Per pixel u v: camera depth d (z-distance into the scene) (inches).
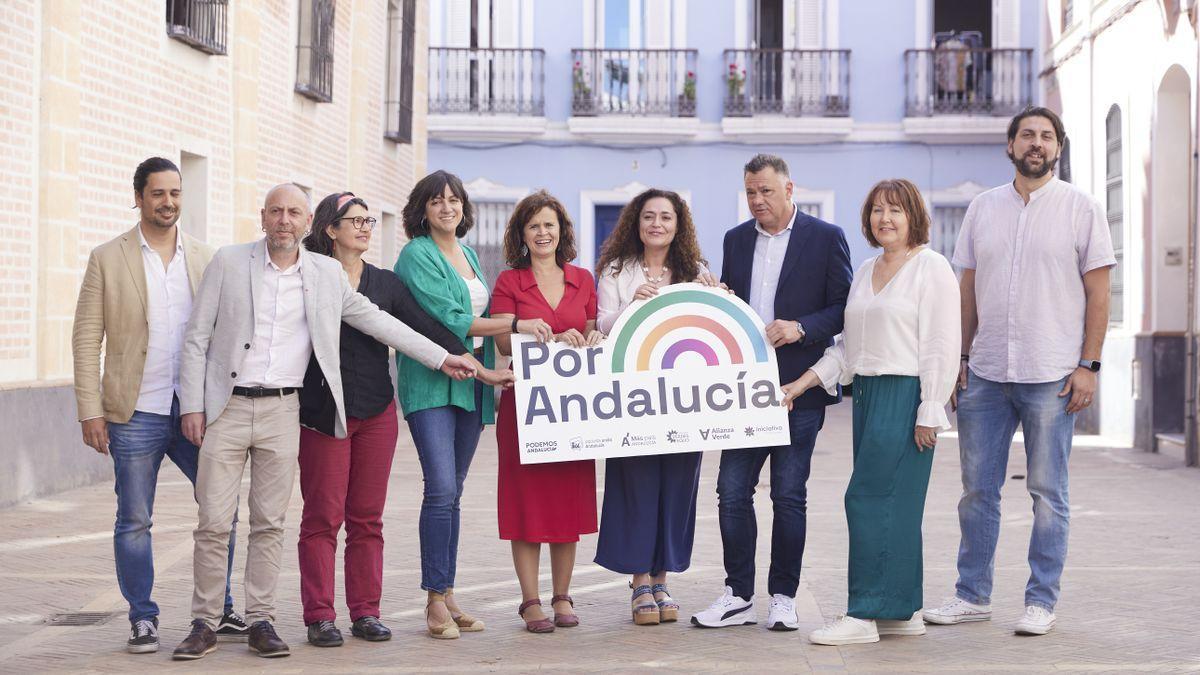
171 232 252.4
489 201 1038.4
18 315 428.8
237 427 243.0
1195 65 577.9
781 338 261.9
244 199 597.0
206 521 242.8
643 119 1017.5
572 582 315.0
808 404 267.6
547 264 271.9
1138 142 659.4
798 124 1015.0
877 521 253.3
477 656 242.7
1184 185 633.0
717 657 240.8
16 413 421.4
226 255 245.6
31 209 434.3
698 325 264.8
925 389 253.4
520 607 267.4
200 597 244.4
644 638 257.0
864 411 258.5
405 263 263.7
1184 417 623.2
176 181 246.4
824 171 1031.6
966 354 279.3
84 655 243.8
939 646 249.8
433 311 261.0
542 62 1033.5
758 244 274.1
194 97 547.5
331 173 729.0
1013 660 237.8
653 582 276.7
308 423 248.8
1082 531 390.0
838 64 1024.9
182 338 249.6
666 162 1035.9
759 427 262.7
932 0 1023.0
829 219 1030.4
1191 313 575.8
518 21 1032.2
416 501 456.1
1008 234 270.7
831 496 475.5
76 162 457.7
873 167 1029.2
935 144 1026.7
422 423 259.3
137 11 496.4
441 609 258.4
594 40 1035.3
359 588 258.4
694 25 1030.4
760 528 394.0
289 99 657.0
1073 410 265.1
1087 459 602.5
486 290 272.8
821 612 280.5
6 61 417.7
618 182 1036.5
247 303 243.4
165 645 251.9
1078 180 775.1
